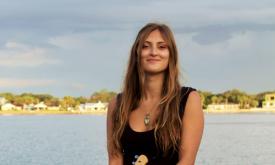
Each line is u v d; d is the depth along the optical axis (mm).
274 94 182125
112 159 4977
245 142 61375
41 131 90625
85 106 188000
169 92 4836
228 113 176125
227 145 56875
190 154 4754
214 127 100562
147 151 4754
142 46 4910
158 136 4723
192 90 4875
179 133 4770
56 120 150125
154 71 4863
